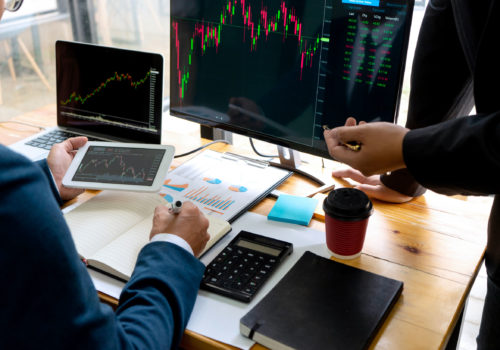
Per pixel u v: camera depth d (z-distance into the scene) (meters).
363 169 0.84
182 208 0.87
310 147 1.12
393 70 0.96
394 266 0.89
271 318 0.73
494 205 0.87
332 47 1.01
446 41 0.96
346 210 0.84
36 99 2.31
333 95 1.05
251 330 0.71
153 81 1.23
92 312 0.55
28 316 0.51
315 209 1.04
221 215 1.02
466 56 0.82
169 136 1.44
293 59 1.07
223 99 1.21
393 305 0.79
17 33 2.13
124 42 2.54
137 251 0.88
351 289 0.79
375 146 0.80
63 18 2.26
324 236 0.97
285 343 0.68
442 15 0.95
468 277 0.86
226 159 1.26
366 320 0.73
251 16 1.09
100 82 1.30
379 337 0.73
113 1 2.39
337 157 0.87
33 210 0.50
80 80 1.32
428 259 0.91
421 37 1.01
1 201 0.48
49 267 0.51
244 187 1.13
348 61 1.01
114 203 1.04
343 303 0.76
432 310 0.79
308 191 1.14
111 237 0.94
